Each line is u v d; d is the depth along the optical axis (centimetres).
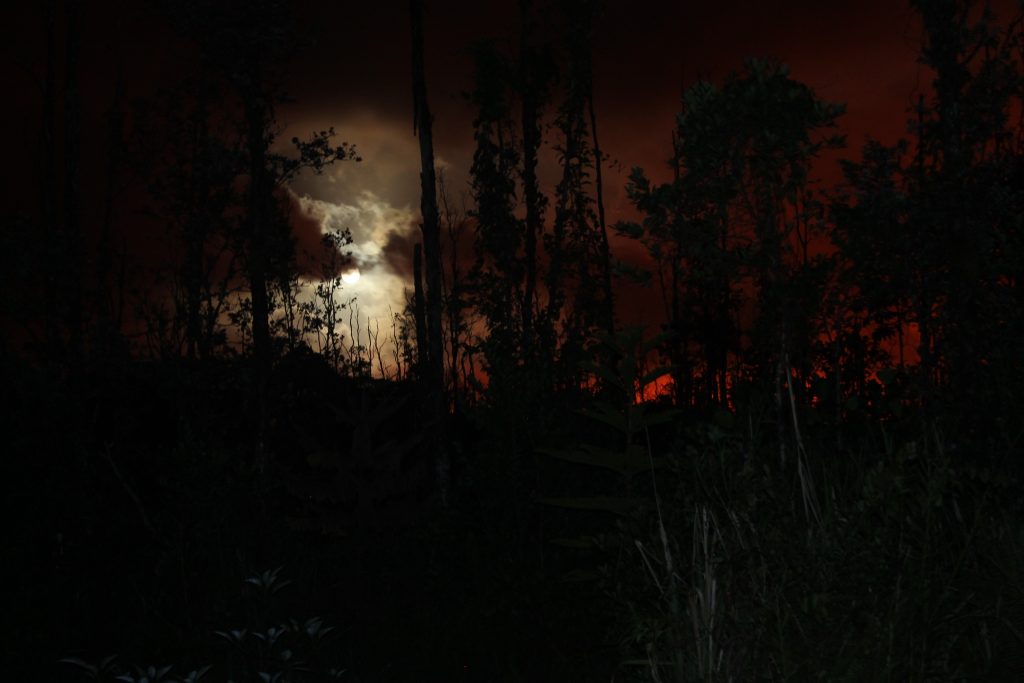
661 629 435
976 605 415
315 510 848
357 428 866
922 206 592
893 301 608
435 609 723
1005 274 659
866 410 622
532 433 796
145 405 1106
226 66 880
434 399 1034
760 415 522
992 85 743
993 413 585
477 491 820
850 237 525
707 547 440
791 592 401
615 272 540
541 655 640
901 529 402
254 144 872
